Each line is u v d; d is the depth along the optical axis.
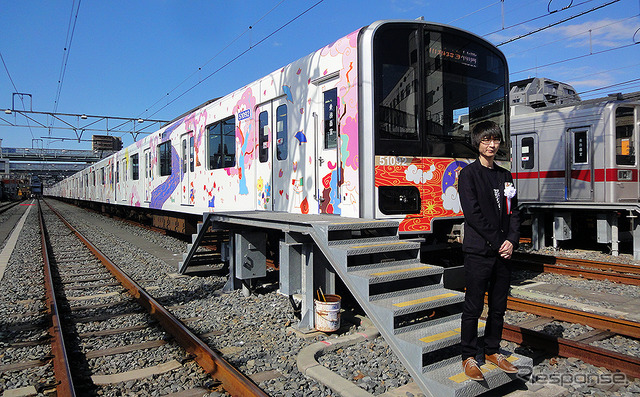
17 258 9.87
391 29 4.86
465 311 3.08
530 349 4.01
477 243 3.00
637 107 10.02
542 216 10.60
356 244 4.15
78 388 3.43
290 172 6.02
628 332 4.23
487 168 3.05
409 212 4.92
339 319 4.52
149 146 12.97
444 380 2.96
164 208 11.54
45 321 5.18
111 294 6.47
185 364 3.86
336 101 5.11
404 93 4.91
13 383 3.55
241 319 5.09
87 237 13.84
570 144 10.55
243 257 5.86
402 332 3.37
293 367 3.73
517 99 15.86
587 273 7.03
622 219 12.04
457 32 5.38
